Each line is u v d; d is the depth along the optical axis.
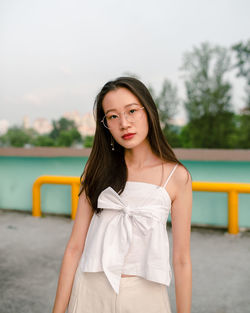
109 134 1.12
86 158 4.42
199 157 3.93
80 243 1.09
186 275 1.00
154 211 0.99
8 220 4.22
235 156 3.83
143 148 1.08
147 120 1.03
